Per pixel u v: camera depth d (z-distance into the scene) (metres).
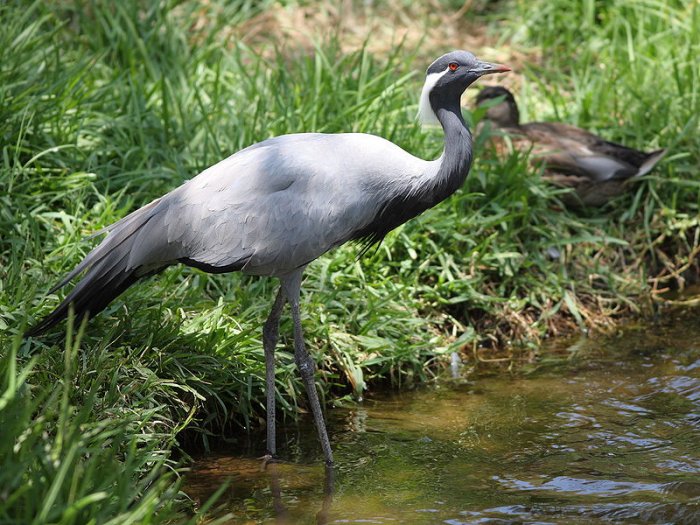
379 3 18.02
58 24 14.06
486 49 17.06
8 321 9.55
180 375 9.55
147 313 9.99
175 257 9.33
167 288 10.50
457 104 9.63
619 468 8.96
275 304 9.65
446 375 11.35
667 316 12.66
